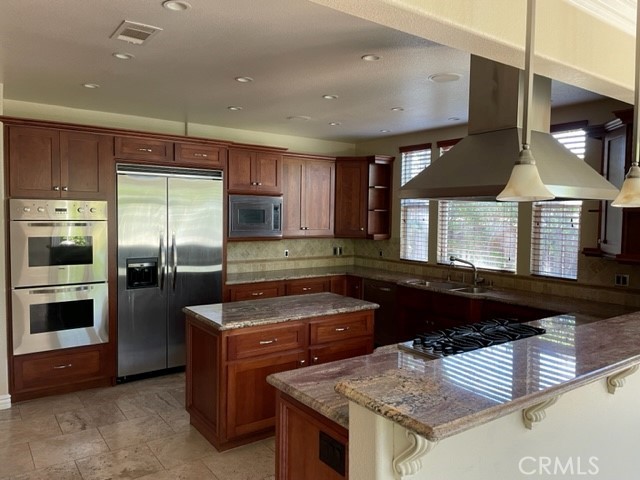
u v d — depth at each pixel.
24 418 3.60
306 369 2.10
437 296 4.65
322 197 6.07
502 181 2.24
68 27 2.58
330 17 2.43
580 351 1.82
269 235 5.48
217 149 4.88
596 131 3.68
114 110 4.62
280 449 1.99
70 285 4.04
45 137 3.90
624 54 2.38
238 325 3.04
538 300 4.00
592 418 2.19
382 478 1.34
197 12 2.38
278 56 3.02
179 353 4.64
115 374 4.30
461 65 3.15
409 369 1.57
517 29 1.86
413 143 5.80
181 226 4.61
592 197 2.29
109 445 3.19
